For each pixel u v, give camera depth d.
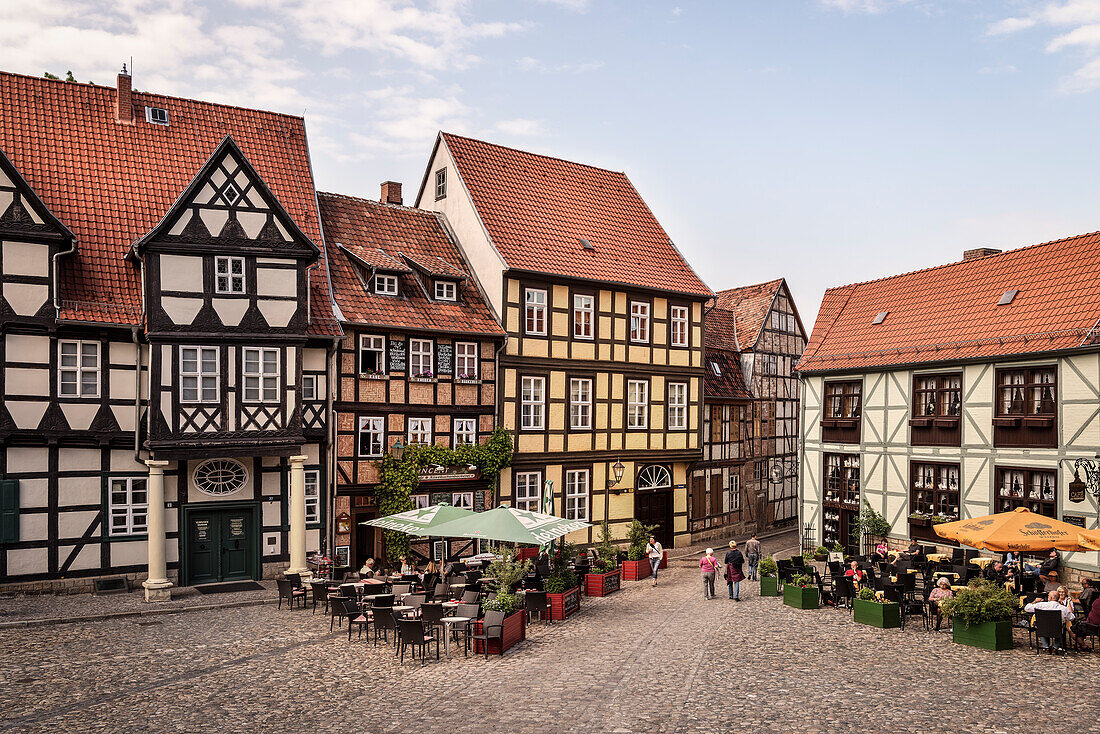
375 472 22.78
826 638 14.88
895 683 11.72
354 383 22.58
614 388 28.19
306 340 21.19
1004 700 10.86
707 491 33.47
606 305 28.03
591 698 11.15
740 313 39.19
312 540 21.80
